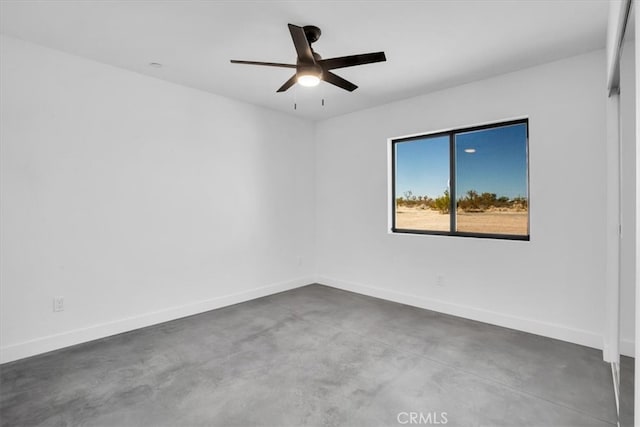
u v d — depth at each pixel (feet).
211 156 12.67
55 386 7.35
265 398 6.88
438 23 7.82
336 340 9.73
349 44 8.82
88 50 9.23
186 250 11.98
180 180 11.80
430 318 11.55
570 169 9.41
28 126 8.77
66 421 6.20
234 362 8.42
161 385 7.38
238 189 13.55
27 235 8.77
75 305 9.55
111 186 10.21
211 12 7.40
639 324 2.91
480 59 9.66
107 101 10.11
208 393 7.07
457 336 9.95
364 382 7.45
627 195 5.12
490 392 7.02
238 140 13.52
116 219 10.33
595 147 9.03
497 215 12.01
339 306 12.98
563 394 6.90
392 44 8.80
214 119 12.73
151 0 6.98
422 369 8.00
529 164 10.15
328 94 12.73
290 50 9.22
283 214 15.31
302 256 16.21
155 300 11.18
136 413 6.42
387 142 13.85
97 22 7.82
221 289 13.00
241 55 9.52
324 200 16.40
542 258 9.94
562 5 7.09
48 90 9.06
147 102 10.96
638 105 2.96
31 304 8.84
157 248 11.24
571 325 9.45
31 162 8.82
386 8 7.24
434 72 10.54
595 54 9.02
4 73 8.43
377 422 6.12
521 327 10.32
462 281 11.70
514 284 10.50
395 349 9.10
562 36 8.35
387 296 13.84
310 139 16.55
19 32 8.28
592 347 9.05
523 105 10.24
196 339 9.86
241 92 12.55
